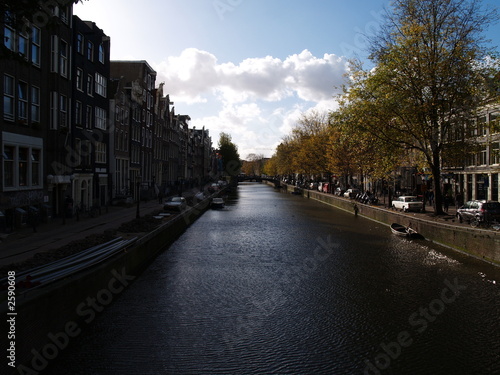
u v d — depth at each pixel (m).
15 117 20.53
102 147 34.53
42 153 23.44
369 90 26.48
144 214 29.91
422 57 25.25
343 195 54.94
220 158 120.06
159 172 58.09
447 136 27.66
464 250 20.66
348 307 13.49
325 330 11.66
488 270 17.50
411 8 25.70
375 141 27.55
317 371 9.37
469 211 23.36
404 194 46.94
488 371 9.36
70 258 13.14
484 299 14.02
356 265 19.16
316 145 59.53
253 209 49.84
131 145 43.12
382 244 24.50
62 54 25.64
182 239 27.22
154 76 55.00
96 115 32.69
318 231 30.44
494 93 22.56
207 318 12.54
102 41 34.25
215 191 64.94
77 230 21.16
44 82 23.56
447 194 35.59
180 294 14.91
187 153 89.56
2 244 16.80
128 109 42.16
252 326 11.94
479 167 33.75
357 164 43.84
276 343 10.84
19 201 21.11
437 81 25.52
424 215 28.75
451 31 24.95
